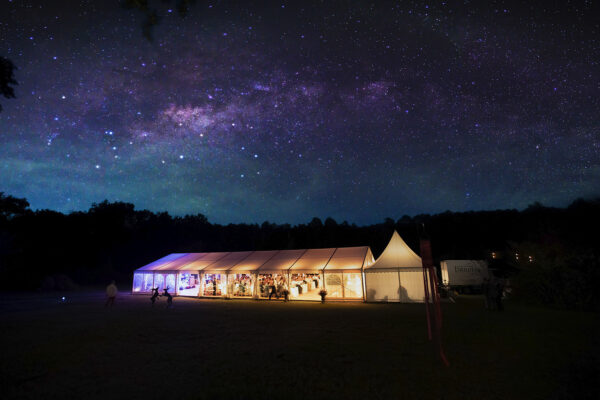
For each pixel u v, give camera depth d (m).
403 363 6.07
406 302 18.73
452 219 45.78
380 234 48.41
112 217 43.38
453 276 25.81
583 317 12.17
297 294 22.50
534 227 36.22
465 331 9.28
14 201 24.03
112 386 5.01
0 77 10.86
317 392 4.66
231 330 9.84
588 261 15.23
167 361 6.38
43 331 9.81
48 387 4.99
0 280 33.28
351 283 21.97
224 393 4.67
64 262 39.06
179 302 20.16
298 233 51.66
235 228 60.16
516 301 17.80
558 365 5.86
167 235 55.59
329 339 8.37
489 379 5.13
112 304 17.11
